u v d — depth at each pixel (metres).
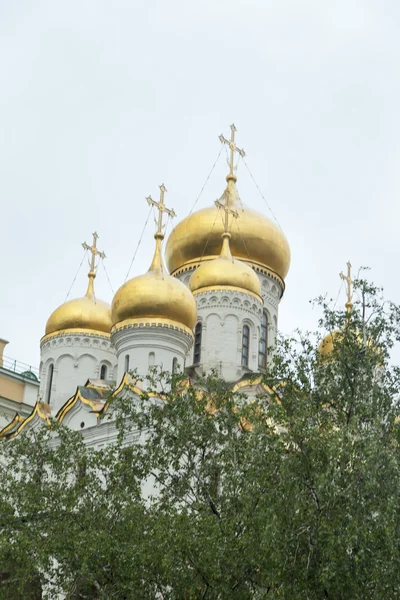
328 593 33.78
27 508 43.38
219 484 42.78
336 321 41.62
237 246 75.19
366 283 42.31
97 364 71.25
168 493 44.28
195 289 71.00
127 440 57.50
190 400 43.72
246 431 41.94
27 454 47.72
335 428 38.97
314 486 35.25
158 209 68.81
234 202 77.62
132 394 58.84
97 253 76.12
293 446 36.94
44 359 71.75
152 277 64.50
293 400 39.47
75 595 44.00
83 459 46.31
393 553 32.81
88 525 41.84
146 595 39.28
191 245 75.31
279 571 33.88
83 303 72.56
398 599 33.59
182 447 42.47
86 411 61.12
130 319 63.50
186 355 65.12
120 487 42.59
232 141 79.88
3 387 77.88
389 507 33.16
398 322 41.88
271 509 34.25
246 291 70.56
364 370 40.00
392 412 38.91
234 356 68.88
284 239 77.31
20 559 41.72
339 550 33.16
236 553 36.31
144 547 38.16
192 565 37.31
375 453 34.09
